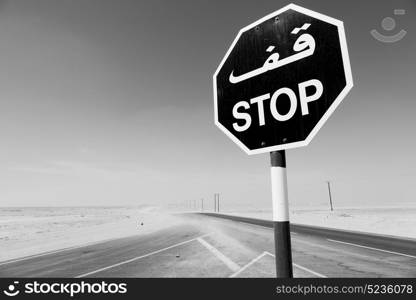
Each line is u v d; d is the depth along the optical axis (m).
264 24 1.79
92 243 15.10
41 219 56.97
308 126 1.47
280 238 1.45
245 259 9.53
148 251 11.56
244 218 41.47
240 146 1.77
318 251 11.30
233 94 1.87
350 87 1.36
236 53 1.91
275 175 1.55
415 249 11.75
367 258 9.77
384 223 27.20
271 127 1.61
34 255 11.76
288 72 1.60
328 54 1.47
